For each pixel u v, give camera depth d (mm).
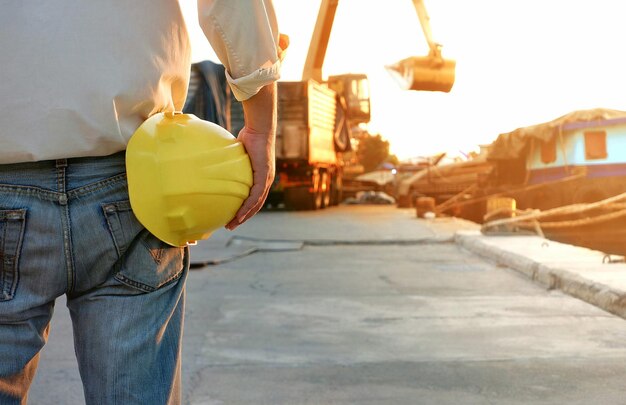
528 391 4129
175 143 1721
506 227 12367
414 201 28984
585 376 4402
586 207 11047
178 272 1830
